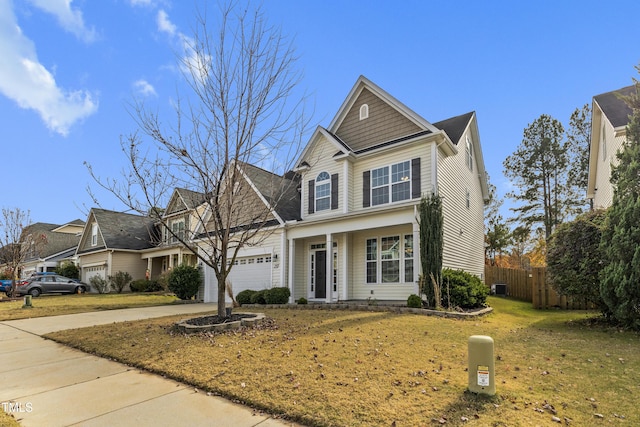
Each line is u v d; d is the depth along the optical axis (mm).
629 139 9188
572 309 13867
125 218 30875
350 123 16484
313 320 9086
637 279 7902
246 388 4664
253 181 16469
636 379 4730
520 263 32781
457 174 16109
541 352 6090
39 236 35750
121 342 7465
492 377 4156
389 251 13984
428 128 13453
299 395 4328
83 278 31484
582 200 26891
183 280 19094
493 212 32688
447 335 7277
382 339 6867
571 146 27516
